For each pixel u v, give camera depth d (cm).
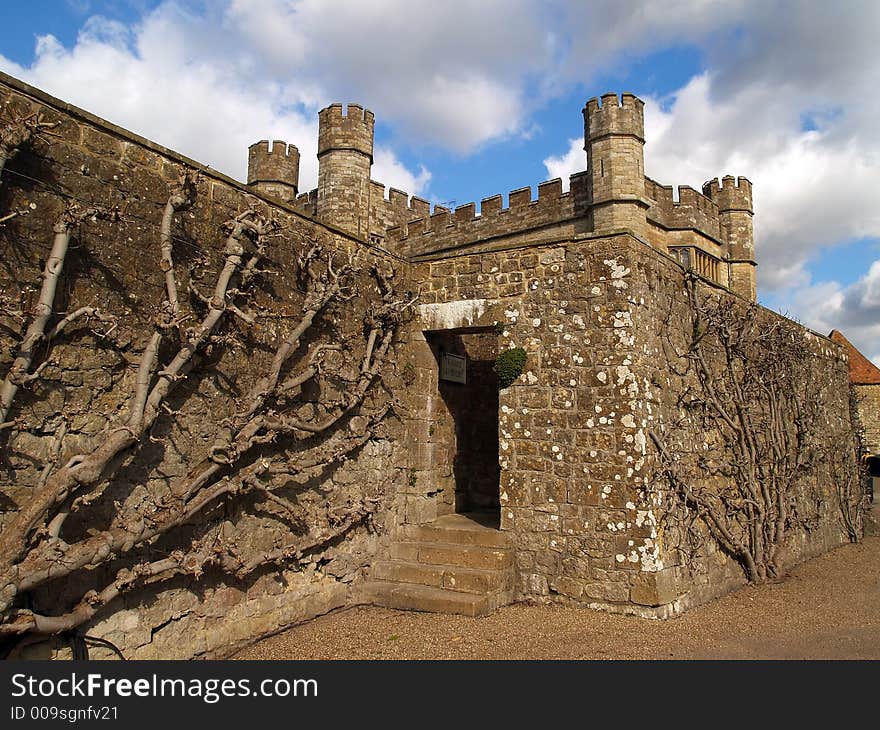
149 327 595
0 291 482
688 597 835
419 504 933
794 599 914
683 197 2386
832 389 1566
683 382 920
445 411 1083
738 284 2627
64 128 545
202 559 608
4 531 480
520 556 852
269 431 696
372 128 1928
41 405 511
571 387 848
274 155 2211
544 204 2336
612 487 802
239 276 678
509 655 634
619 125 1967
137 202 595
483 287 937
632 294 828
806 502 1295
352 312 850
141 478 582
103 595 533
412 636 696
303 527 746
